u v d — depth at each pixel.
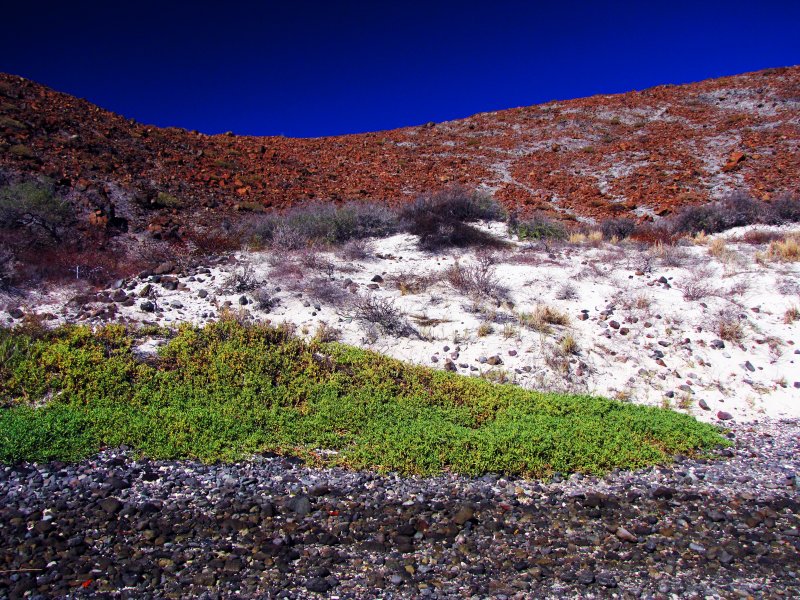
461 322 10.76
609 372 9.70
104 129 21.38
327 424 7.27
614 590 4.47
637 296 11.93
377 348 9.84
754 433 8.09
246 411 7.36
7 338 8.12
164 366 8.16
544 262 13.69
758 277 12.93
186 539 4.92
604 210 20.97
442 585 4.48
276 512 5.45
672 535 5.32
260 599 4.20
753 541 5.24
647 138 32.31
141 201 15.52
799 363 10.12
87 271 11.28
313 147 31.30
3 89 21.53
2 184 13.53
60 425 6.53
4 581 4.25
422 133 37.81
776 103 36.31
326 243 14.77
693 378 9.66
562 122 38.00
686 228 17.83
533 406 8.21
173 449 6.39
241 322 9.80
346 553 4.85
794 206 18.06
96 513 5.23
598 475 6.58
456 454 6.67
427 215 16.64
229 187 19.56
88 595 4.15
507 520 5.51
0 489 5.50
